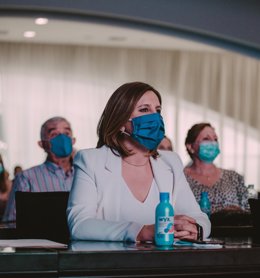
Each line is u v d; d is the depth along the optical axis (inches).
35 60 614.5
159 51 636.1
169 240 121.5
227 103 649.6
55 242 124.6
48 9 396.2
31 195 181.5
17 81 611.8
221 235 159.9
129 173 140.5
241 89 652.1
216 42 433.4
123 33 566.3
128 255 110.6
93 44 620.1
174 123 639.1
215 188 251.0
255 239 139.1
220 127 648.4
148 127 136.5
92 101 623.5
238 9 411.5
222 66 648.4
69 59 620.4
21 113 611.8
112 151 140.9
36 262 107.2
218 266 114.5
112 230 130.8
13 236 179.2
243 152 653.3
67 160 247.4
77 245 121.0
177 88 639.8
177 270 112.5
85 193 138.2
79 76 621.6
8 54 610.2
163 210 121.9
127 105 138.0
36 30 561.9
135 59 631.8
